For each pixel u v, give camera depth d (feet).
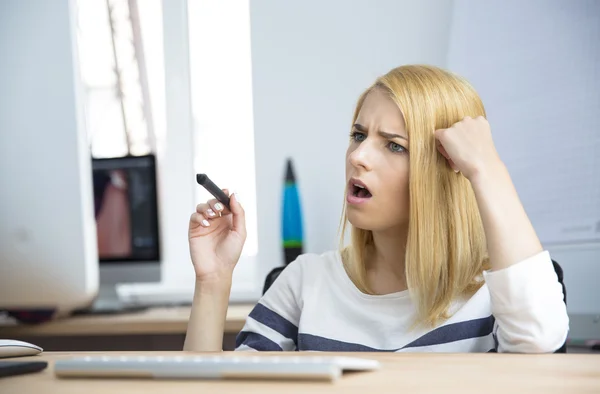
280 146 8.18
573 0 6.39
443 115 3.83
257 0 8.25
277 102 8.20
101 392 2.09
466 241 3.85
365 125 3.87
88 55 9.18
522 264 3.26
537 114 6.56
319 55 8.10
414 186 3.76
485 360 2.65
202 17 8.79
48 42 5.42
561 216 6.37
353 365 2.23
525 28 6.70
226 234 4.07
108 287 8.11
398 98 3.79
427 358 2.73
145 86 9.04
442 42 7.71
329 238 8.00
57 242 5.56
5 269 5.63
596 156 6.17
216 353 3.06
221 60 8.75
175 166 8.84
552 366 2.47
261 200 8.21
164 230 8.82
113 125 9.18
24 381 2.40
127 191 7.84
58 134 5.49
